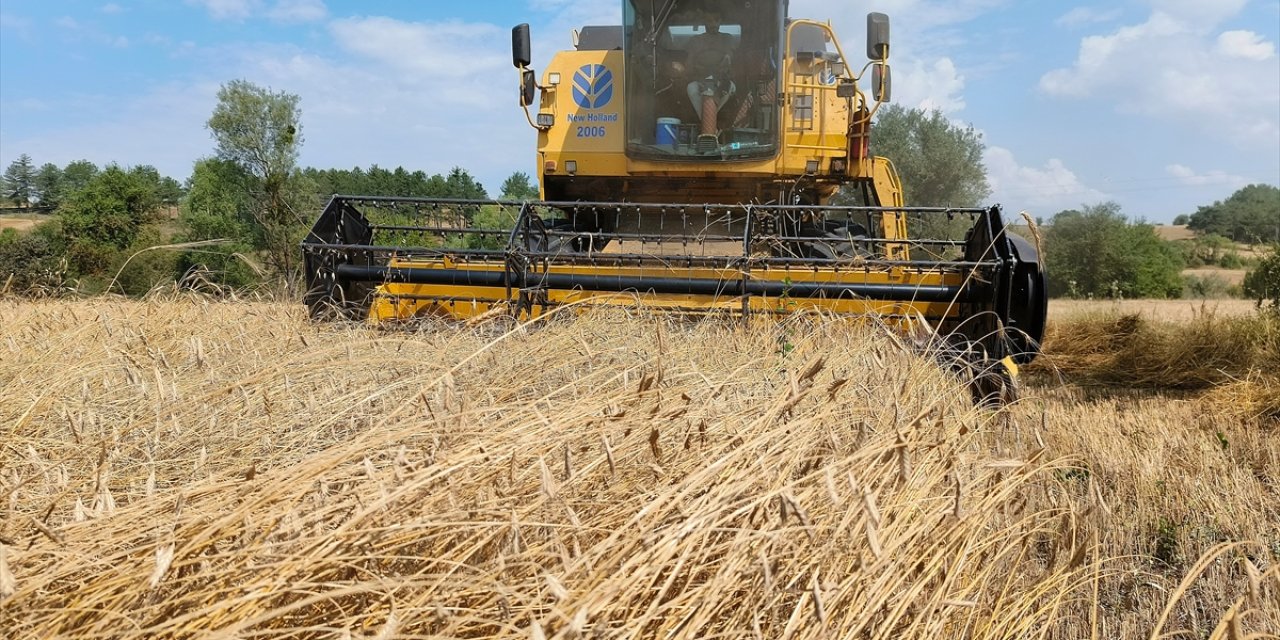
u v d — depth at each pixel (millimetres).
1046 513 2871
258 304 5527
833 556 1968
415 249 5875
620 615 1728
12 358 4125
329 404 3049
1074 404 6676
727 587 1731
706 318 5035
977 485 2680
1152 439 5012
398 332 4309
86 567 1662
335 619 1592
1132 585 3096
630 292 5699
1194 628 2742
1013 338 5168
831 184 8070
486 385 3232
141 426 2951
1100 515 3373
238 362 4062
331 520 1863
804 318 5035
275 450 2836
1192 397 7910
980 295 5418
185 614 1517
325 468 1959
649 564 1690
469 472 2020
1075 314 12047
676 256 5695
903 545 2209
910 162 38719
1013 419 3443
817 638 1693
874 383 3406
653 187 8117
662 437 2385
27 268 14094
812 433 2373
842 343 4199
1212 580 3080
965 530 2336
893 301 5574
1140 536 3510
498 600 1593
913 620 2160
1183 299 32625
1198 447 4855
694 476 1966
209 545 1733
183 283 5727
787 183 7914
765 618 1854
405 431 2209
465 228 6402
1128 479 4156
